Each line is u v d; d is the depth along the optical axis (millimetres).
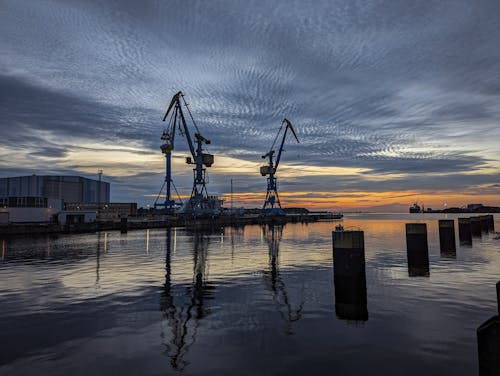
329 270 23938
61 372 8453
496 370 5113
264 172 152125
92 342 10398
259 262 28047
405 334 11000
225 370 8594
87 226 72250
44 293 16828
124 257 31109
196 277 21203
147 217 104438
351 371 8500
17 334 11094
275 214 148000
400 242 47031
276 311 13719
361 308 13977
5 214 69125
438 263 25953
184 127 115875
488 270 22828
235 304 14789
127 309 14000
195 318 12820
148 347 10031
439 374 8273
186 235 63375
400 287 17797
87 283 19297
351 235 14734
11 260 28891
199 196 118312
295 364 8914
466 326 11703
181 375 8328
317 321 12398
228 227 100812
